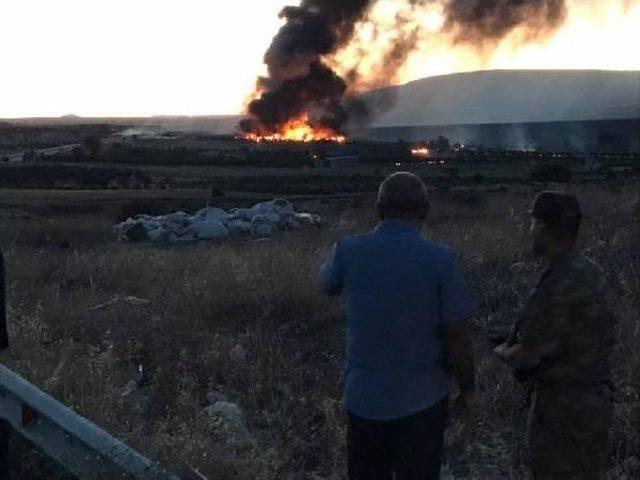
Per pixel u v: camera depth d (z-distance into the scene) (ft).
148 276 35.47
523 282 27.17
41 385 17.97
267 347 21.86
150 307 28.22
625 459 14.69
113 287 34.81
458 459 15.46
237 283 28.96
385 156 346.74
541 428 11.12
